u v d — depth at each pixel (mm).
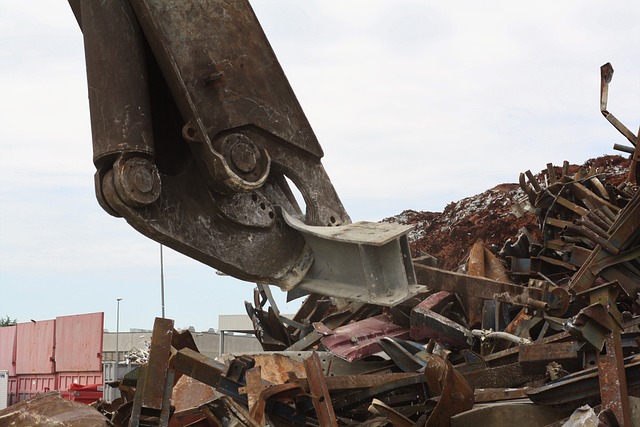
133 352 17734
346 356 6102
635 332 4742
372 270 4859
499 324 6652
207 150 4926
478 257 7469
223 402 4723
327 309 8344
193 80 5023
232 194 5227
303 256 5367
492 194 11977
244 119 5125
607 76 7086
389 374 5250
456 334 6223
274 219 5367
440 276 5414
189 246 5082
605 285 4238
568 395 4395
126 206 4793
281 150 5285
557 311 5660
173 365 5062
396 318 6711
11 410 4383
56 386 21906
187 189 5160
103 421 4160
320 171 5418
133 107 4797
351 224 5160
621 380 4098
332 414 4516
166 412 4375
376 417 5309
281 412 4859
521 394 4875
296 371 6172
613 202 6941
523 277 7266
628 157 10516
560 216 7195
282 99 5281
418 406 5105
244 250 5262
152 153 4836
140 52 4895
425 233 12211
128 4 4867
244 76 5172
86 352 21016
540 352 4816
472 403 4762
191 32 5035
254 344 23750
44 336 22641
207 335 22406
